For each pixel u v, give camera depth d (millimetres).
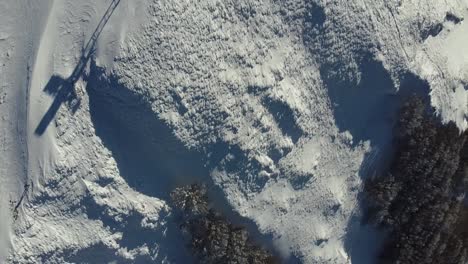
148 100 24297
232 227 27625
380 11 28125
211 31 25109
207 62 25141
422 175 30172
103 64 23672
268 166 27844
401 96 30062
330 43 27578
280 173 28516
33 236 24000
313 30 27156
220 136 26297
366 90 29453
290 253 30000
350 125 29984
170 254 27766
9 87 23734
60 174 24031
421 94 30188
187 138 25625
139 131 25406
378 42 28172
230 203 27594
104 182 25016
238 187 27594
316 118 28828
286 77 27281
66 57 23844
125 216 25719
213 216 27047
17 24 23672
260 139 27328
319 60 27828
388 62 28703
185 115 25219
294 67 27422
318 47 27547
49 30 23719
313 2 26531
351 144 30281
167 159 26250
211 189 27281
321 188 30000
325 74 28234
